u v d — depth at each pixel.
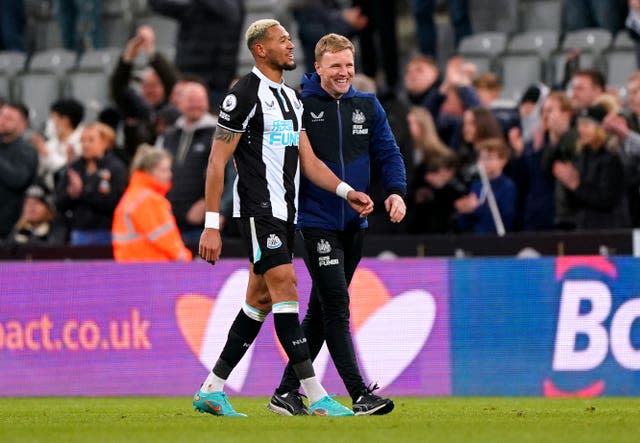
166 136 43.72
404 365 34.44
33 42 66.19
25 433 20.36
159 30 63.34
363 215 23.19
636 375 33.62
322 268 23.78
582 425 21.53
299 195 24.06
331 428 20.56
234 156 23.12
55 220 46.38
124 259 36.97
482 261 34.38
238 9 51.31
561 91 43.25
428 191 41.66
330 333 23.73
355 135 24.16
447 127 44.59
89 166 43.56
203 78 50.47
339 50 23.81
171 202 42.81
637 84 41.41
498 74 54.09
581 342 33.91
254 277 23.50
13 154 47.50
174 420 23.12
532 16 57.31
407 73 46.34
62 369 35.50
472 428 20.67
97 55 61.12
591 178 39.31
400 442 18.17
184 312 35.09
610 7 52.38
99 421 23.41
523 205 42.16
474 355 34.28
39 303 35.66
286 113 22.97
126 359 35.28
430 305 34.47
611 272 33.78
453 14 55.50
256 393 34.78
